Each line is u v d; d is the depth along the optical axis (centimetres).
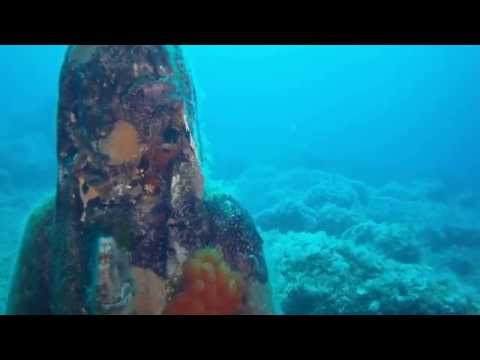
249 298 53
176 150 52
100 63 51
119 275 47
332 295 93
